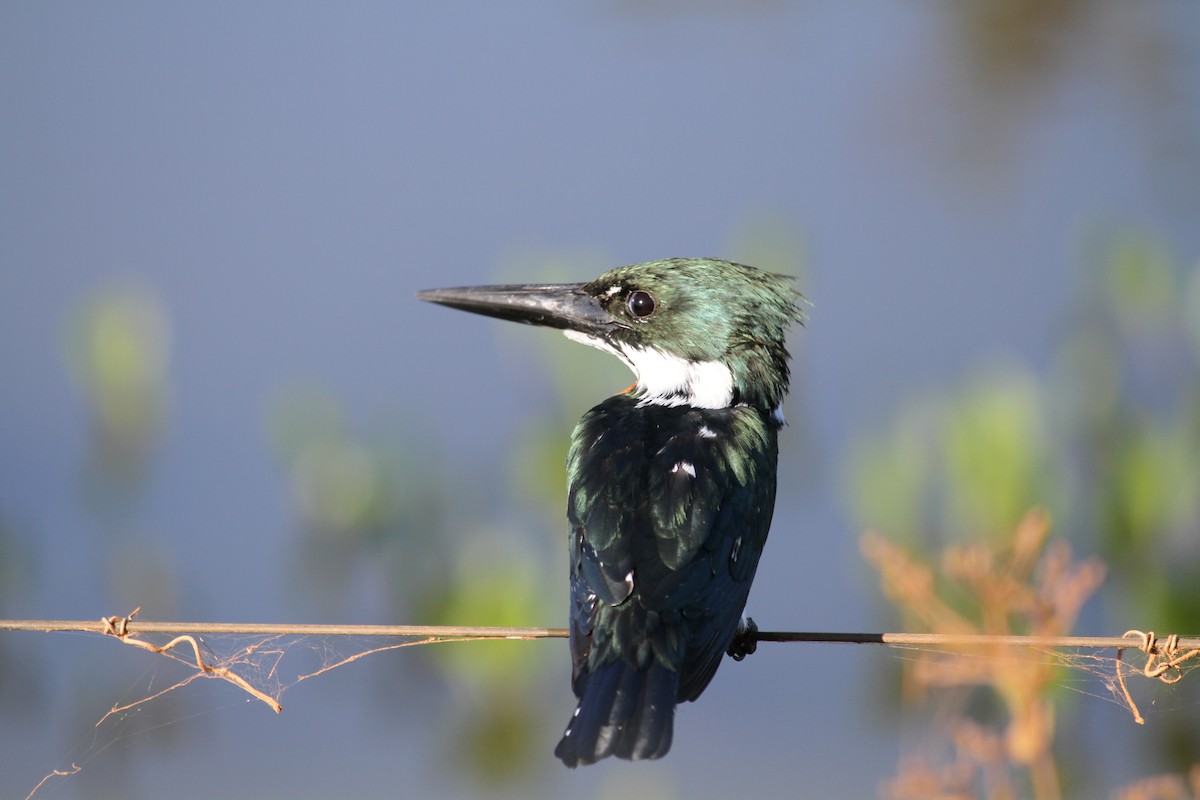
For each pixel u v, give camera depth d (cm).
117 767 1173
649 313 928
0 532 1279
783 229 1334
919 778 957
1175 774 1106
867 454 1266
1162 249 1348
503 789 1177
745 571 800
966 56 2156
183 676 1232
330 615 1307
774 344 917
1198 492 1237
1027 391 1216
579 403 1293
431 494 1323
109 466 1379
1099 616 1260
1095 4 2256
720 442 828
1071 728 1122
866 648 1248
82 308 1530
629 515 779
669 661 730
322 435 1336
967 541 1183
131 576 1313
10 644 1246
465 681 1241
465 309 978
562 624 1280
